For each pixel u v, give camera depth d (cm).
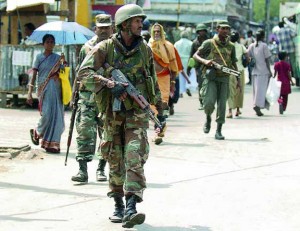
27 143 2158
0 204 1409
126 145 1216
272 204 1423
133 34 1229
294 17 5481
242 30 8731
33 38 2534
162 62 2202
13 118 2827
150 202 1432
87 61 1235
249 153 2067
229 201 1447
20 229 1230
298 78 5303
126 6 1228
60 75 2008
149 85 1246
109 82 1209
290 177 1702
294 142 2305
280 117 3158
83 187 1570
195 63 2369
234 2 8050
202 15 7044
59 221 1287
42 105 1998
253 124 2838
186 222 1284
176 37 5591
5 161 1858
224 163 1889
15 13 3450
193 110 3431
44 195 1488
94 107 1603
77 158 1611
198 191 1537
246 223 1282
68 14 3325
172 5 7075
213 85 2339
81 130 1602
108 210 1368
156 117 1274
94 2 4022
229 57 2334
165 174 1723
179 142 2280
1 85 3209
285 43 5228
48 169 1772
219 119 2347
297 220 1306
